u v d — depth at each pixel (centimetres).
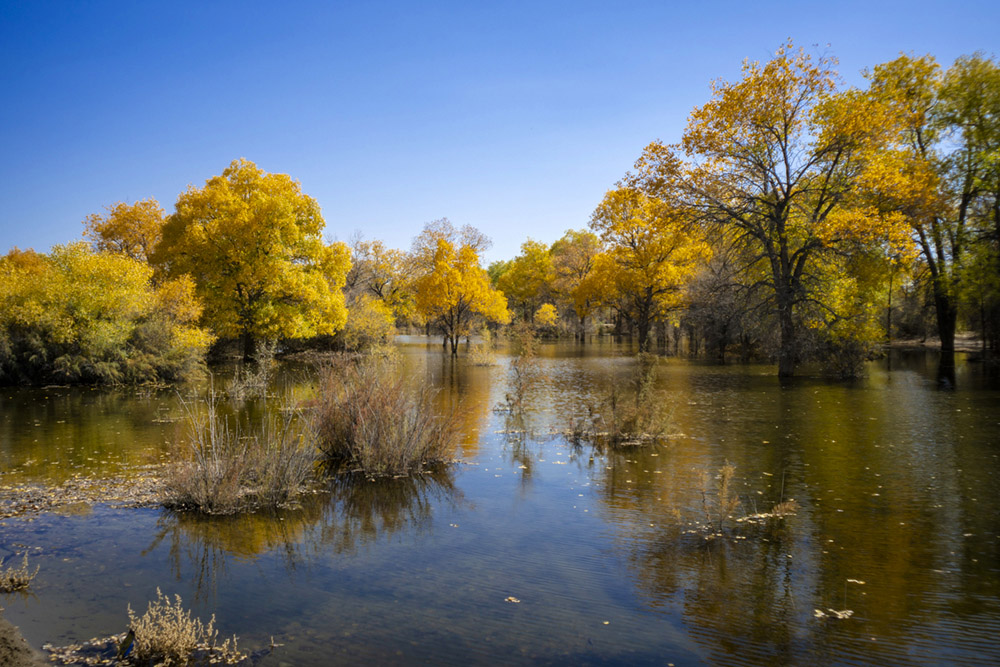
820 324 2148
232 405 1508
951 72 2608
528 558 558
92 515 682
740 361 3023
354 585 500
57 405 1529
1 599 473
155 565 543
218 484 715
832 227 1917
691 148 2222
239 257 2858
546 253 6650
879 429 1175
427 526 650
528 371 1947
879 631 419
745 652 391
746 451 995
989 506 700
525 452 1009
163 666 374
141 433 1148
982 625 427
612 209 3719
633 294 3869
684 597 475
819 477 830
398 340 5691
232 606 461
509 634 416
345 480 836
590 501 736
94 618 442
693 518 669
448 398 1672
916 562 542
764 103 2088
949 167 2633
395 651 392
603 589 491
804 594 480
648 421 1134
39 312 1938
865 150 2044
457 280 3491
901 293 3869
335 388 1012
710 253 3456
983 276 2384
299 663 376
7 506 711
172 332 2195
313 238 3266
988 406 1445
